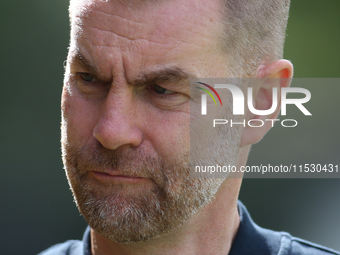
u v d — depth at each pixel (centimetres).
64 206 1587
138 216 427
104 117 411
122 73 411
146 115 425
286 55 1828
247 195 1562
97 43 414
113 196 427
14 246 1477
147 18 406
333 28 1825
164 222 437
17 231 1519
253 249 541
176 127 429
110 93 415
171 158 429
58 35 1769
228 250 526
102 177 428
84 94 446
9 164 1650
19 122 1705
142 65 409
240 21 461
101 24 413
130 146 421
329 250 595
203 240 499
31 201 1591
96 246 523
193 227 488
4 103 1733
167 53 411
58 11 1773
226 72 455
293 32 1839
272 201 1545
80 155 436
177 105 430
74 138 443
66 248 640
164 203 434
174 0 412
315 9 1845
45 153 1669
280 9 537
